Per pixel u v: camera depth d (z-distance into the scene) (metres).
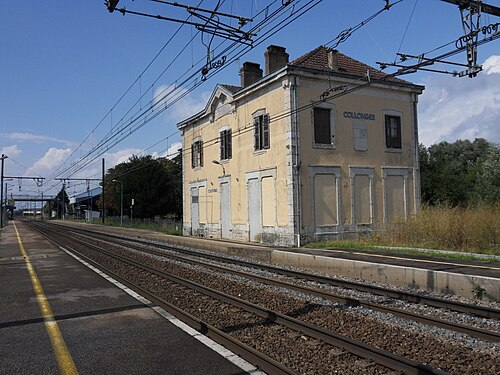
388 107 23.72
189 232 32.31
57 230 45.75
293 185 20.61
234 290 10.97
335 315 8.13
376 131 23.25
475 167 35.06
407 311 8.02
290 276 13.34
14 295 10.37
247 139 24.52
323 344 6.38
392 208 23.42
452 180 32.47
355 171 22.39
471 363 5.54
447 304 8.66
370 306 8.73
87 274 13.67
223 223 27.33
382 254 14.94
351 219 22.05
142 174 55.78
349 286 11.16
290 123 20.81
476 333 6.74
